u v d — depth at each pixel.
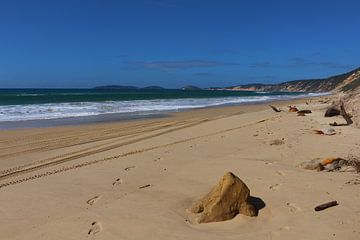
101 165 9.62
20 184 8.09
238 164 9.00
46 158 10.89
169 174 8.53
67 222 5.97
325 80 168.88
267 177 7.78
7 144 13.32
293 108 25.11
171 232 5.54
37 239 5.46
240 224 5.75
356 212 5.86
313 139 12.22
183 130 16.03
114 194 7.23
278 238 5.23
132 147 12.08
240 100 53.88
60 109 28.31
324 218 5.70
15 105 31.88
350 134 12.90
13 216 6.29
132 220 5.97
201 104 40.50
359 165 8.24
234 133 14.46
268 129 15.21
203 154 10.59
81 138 14.56
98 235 5.50
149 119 22.16
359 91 20.77
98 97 58.34
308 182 7.32
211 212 5.89
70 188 7.65
